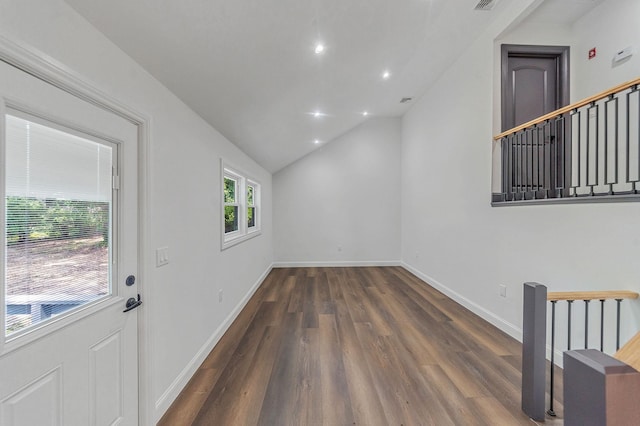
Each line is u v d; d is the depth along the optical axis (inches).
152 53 54.4
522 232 97.4
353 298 149.7
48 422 37.9
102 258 48.4
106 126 48.1
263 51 70.5
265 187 202.8
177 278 71.9
